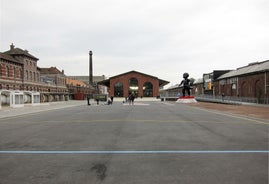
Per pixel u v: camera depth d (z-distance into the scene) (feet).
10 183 13.30
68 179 13.82
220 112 65.26
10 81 159.43
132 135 28.25
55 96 209.26
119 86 246.88
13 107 102.99
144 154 19.34
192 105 112.06
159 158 18.10
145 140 25.16
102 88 503.20
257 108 83.87
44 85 220.23
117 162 17.12
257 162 16.94
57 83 257.55
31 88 191.01
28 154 19.69
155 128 33.99
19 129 34.55
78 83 367.04
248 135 28.07
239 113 60.85
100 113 64.18
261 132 30.32
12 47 190.90
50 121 45.21
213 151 20.21
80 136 27.89
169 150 20.65
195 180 13.50
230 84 175.52
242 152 19.85
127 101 184.44
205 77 236.63
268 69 121.49
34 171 15.26
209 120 44.50
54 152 20.25
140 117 51.03
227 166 16.03
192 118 48.47
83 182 13.35
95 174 14.61
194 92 283.18
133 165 16.35
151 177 14.02
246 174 14.44
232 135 28.07
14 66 166.20
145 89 247.09
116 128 34.24
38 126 37.83
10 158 18.48
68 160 17.76
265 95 125.70
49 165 16.53
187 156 18.63
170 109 80.89
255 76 137.39
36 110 82.33
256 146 22.12
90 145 22.88
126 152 20.01
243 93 154.51
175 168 15.64
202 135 28.09
